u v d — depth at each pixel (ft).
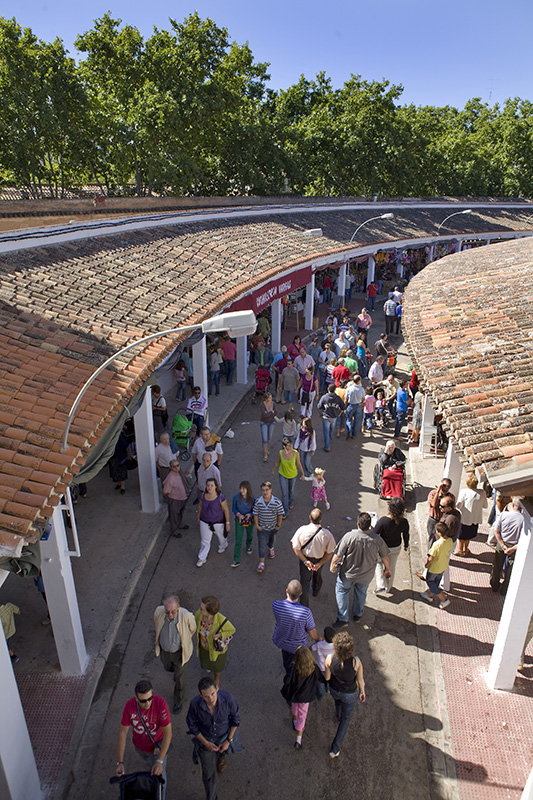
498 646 21.12
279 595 26.73
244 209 70.18
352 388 43.04
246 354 54.90
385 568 24.07
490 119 163.02
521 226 119.55
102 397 22.11
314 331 73.97
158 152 79.25
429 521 28.25
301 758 19.04
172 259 44.21
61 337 26.11
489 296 35.47
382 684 21.95
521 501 18.35
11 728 15.69
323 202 96.32
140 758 18.95
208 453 29.09
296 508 34.40
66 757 18.84
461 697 21.38
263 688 21.76
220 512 27.84
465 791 17.98
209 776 16.48
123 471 34.04
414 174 130.31
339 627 24.81
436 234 100.63
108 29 80.94
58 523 19.76
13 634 23.12
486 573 28.40
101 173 87.97
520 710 20.84
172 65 79.92
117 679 22.13
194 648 23.80
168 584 27.48
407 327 35.24
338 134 108.58
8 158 69.26
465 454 18.94
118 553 29.22
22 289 29.48
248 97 108.78
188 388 53.16
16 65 66.33
